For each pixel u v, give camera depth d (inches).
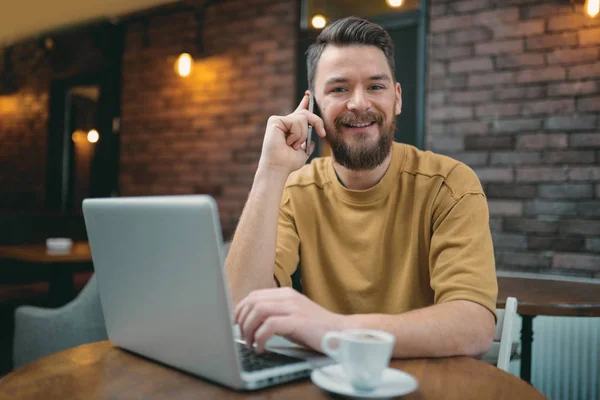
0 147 229.5
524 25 118.9
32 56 219.9
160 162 180.1
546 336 108.9
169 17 179.3
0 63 228.7
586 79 112.5
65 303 137.9
